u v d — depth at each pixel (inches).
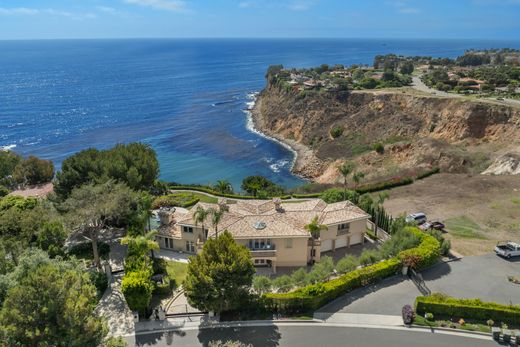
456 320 1395.2
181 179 4052.7
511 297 1521.9
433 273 1699.1
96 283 1644.9
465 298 1518.2
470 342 1294.3
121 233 2192.4
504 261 1792.6
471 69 7628.0
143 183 2470.5
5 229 1895.9
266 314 1461.6
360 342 1305.4
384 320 1409.9
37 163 3171.8
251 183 3125.0
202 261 1407.5
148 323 1430.9
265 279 1549.0
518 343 1283.2
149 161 2490.2
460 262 1786.4
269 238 1782.7
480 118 3806.6
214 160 4603.8
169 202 2516.0
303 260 1857.8
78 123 6338.6
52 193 2336.4
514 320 1370.6
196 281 1365.7
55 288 1042.7
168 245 2046.0
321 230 1911.9
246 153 4849.9
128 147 2623.0
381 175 3570.4
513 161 3043.8
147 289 1423.5
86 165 2244.1
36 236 1940.2
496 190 2662.4
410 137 4207.7
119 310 1517.0
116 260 1897.1
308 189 3171.8
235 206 2087.8
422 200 2593.5
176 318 1455.5
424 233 1882.4
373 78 6353.3
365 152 4232.3
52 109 7332.7
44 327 1007.6
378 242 2095.2
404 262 1673.2
